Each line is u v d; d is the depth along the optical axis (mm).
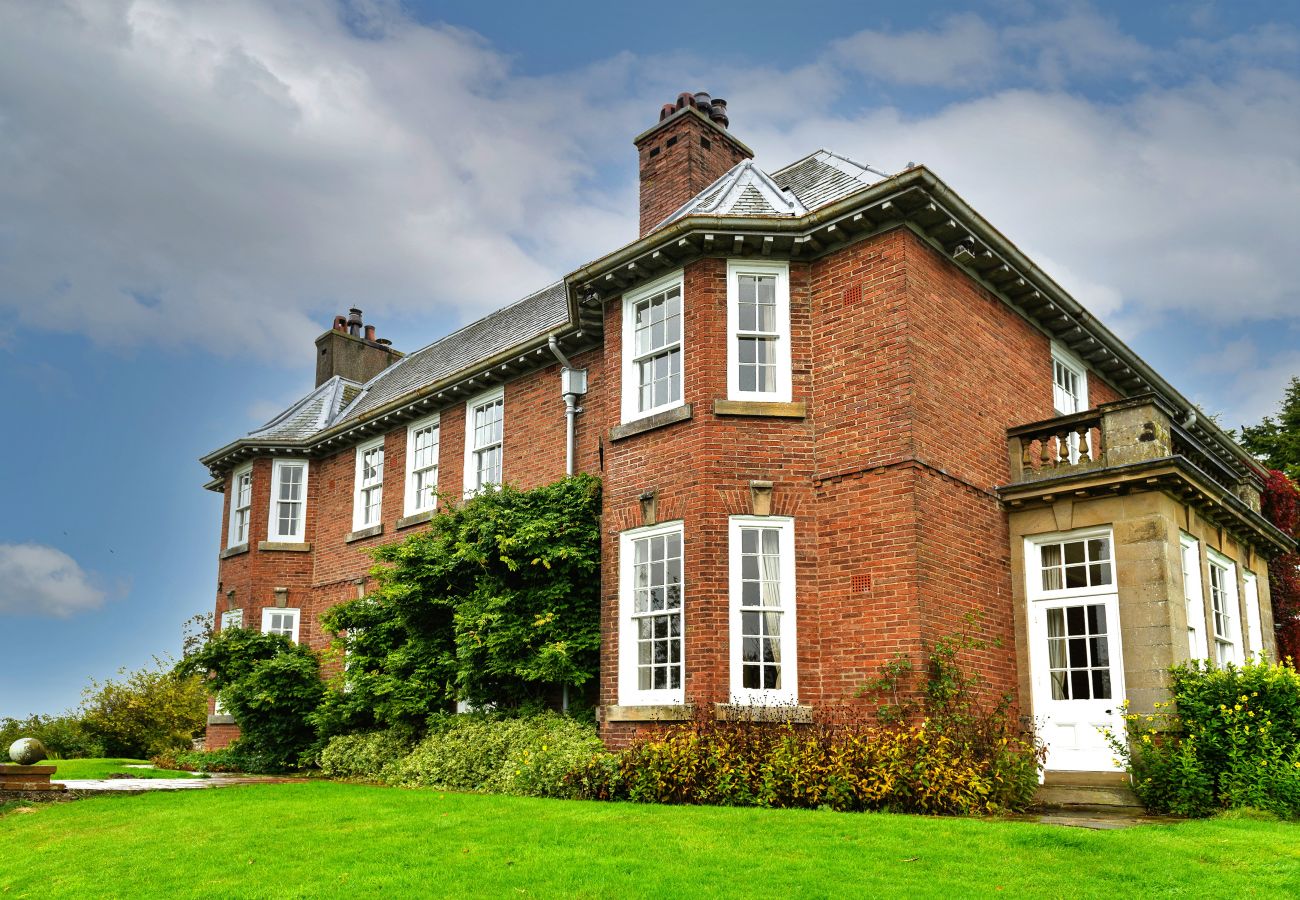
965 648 11844
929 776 10180
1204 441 19078
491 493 15711
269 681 18844
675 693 12336
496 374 17922
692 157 17234
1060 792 11594
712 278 13188
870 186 12047
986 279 13914
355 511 21422
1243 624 14539
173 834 10070
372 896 7188
